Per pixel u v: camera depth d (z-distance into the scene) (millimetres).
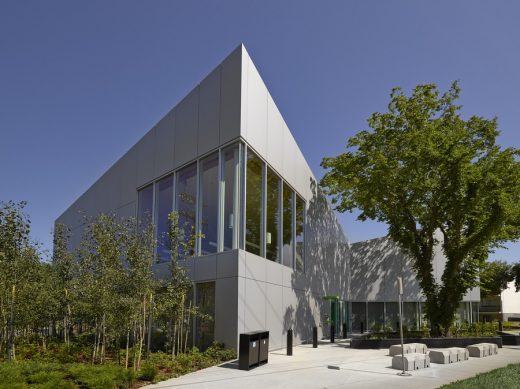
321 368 14508
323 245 30969
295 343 23594
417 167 23844
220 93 18953
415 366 14500
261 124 20109
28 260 14414
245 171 17938
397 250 36844
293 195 25266
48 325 18406
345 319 36344
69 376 10773
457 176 23016
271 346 20047
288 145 24344
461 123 25453
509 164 23062
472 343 21969
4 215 13258
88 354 15992
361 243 38438
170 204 21359
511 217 24609
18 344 17438
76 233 34688
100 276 14766
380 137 25500
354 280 37969
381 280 36969
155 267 21078
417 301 36719
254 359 14508
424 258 25359
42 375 10141
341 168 27031
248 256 17703
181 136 21031
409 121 24797
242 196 17750
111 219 16391
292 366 14938
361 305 38000
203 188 19375
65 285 17969
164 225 21500
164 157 22094
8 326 14594
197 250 19031
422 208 25844
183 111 21188
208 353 15797
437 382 12094
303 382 11961
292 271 23828
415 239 25812
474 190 23156
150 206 23094
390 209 25344
